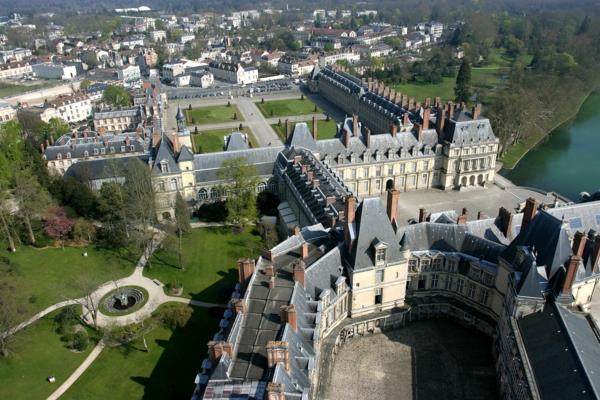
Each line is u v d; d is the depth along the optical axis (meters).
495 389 98.06
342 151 185.75
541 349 84.44
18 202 155.75
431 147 193.62
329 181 149.50
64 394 100.38
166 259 145.75
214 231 161.62
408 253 108.12
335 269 105.69
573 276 88.31
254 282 97.88
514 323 93.00
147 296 129.25
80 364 108.00
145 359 108.75
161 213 170.12
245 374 78.50
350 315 110.62
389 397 96.75
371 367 103.75
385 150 189.62
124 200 151.88
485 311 110.06
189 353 110.12
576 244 93.75
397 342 110.44
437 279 116.06
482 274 107.75
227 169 164.75
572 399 73.12
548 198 187.50
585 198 134.38
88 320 121.19
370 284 108.06
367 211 104.50
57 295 130.25
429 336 112.06
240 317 88.31
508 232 117.50
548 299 92.25
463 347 108.56
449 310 115.81
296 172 159.00
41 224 158.25
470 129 191.00
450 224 115.00
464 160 193.00
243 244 153.88
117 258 146.62
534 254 95.31
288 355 77.62
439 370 102.75
